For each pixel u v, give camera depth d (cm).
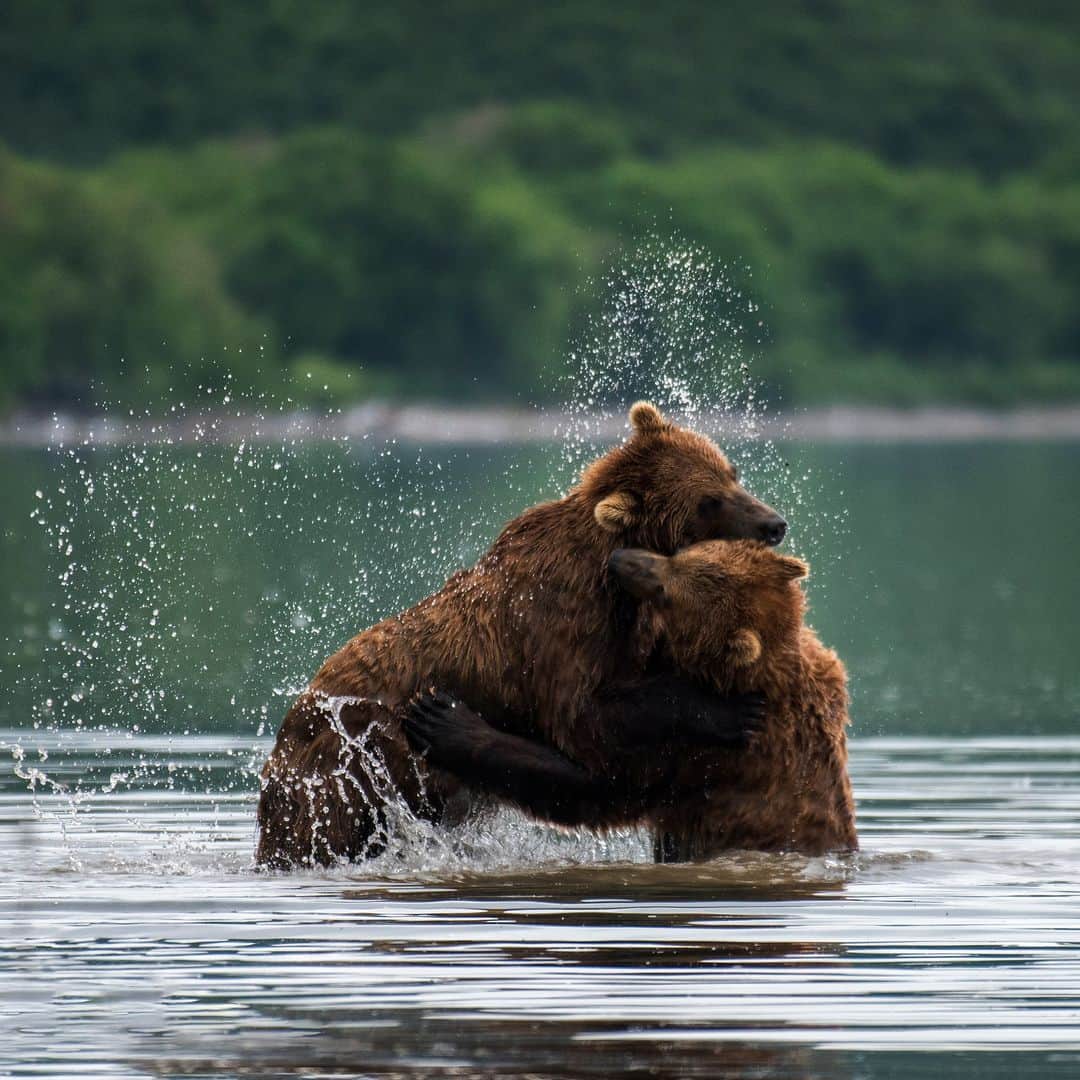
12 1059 2272
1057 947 2786
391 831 3562
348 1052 2291
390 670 3584
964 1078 2219
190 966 2662
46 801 4294
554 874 3369
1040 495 17550
